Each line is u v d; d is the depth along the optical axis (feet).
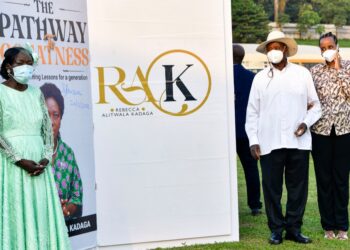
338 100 19.26
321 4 161.99
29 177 14.33
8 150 14.11
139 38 18.47
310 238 19.90
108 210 18.52
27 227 14.16
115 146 18.47
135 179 18.72
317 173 19.90
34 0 16.17
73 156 17.37
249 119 19.33
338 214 19.93
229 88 19.40
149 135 18.76
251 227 21.86
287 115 18.70
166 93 18.80
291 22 163.73
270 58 18.53
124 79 18.40
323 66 19.67
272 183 19.10
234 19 130.72
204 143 19.29
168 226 19.13
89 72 18.02
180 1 18.74
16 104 14.37
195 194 19.31
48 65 16.53
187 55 18.90
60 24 16.94
